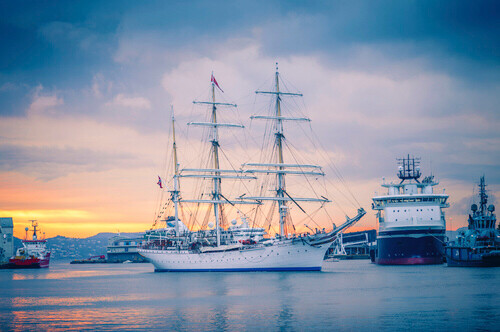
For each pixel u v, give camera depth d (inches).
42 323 3366.1
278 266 6717.5
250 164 7372.1
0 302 4495.6
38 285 6382.9
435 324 3063.5
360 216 6437.0
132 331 3056.1
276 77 7509.8
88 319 3481.8
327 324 3112.7
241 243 7003.0
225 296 4434.1
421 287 4766.2
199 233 7662.4
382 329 2962.6
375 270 7057.1
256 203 7529.5
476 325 3029.0
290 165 7337.6
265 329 3019.2
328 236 6525.6
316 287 4936.0
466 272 6333.7
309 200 7303.2
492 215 7588.6
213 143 7731.3
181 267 7500.0
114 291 5246.1
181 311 3705.7
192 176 7608.3
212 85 7800.2
